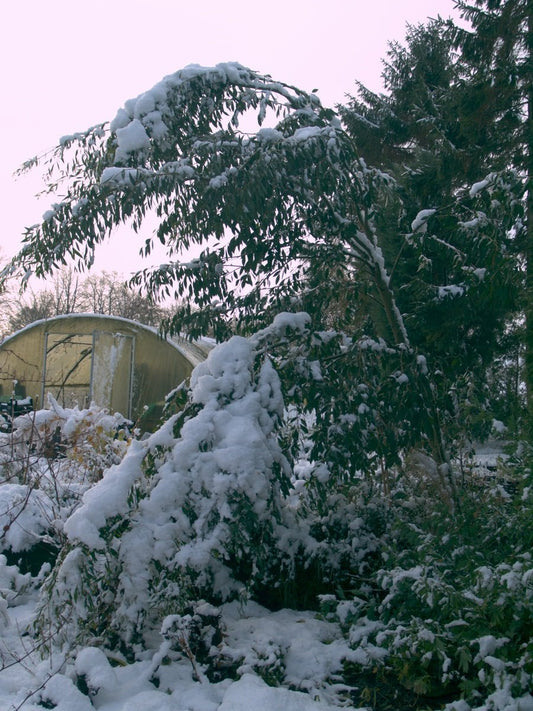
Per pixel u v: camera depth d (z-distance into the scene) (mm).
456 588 3629
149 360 12891
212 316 5113
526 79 10789
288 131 4996
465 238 4941
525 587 3100
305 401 4453
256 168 4410
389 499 5113
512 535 3834
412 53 19266
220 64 4855
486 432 5359
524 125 10531
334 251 5094
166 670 3420
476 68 11891
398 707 3244
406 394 4480
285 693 3107
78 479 5684
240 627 3969
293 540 4578
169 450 3926
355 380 4422
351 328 5531
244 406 4008
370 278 5484
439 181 10508
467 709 2957
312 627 3992
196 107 4906
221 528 3674
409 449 4973
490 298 4863
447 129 12102
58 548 4723
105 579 3545
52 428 5891
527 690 2920
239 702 3027
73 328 13391
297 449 4395
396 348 4730
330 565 4586
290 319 4500
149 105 4633
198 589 4207
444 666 3160
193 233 4922
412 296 6773
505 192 4625
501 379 6562
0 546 4781
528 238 6297
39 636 3678
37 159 4793
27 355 13609
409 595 3617
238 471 3705
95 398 13094
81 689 3195
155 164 4914
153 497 3646
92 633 3678
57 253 4699
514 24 10828
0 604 4004
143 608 3553
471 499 4660
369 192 4992
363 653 3617
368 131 19188
